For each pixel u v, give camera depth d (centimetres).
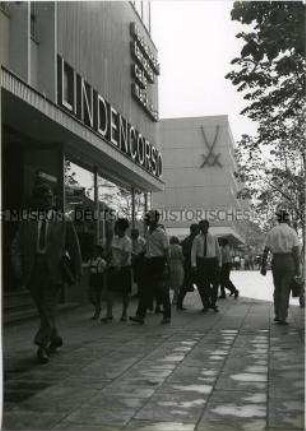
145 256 1045
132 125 2062
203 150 6794
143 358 667
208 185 6750
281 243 998
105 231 1852
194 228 1370
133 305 1531
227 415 424
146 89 2256
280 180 1886
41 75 1288
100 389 510
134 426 401
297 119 1276
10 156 1430
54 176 1457
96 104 1609
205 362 637
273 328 943
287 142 1708
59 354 700
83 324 1048
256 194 1966
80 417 423
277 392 493
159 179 2370
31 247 664
